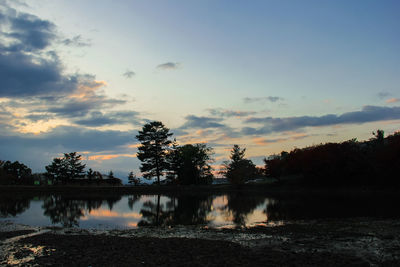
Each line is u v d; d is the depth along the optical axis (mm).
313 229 23000
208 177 93750
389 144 64000
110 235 21234
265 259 13633
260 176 117812
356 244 17266
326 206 40594
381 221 26516
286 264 12852
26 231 23000
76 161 94375
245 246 16875
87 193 71125
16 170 102188
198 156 89688
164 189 77000
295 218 29984
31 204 47750
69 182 91312
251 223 27219
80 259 13766
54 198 59625
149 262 13180
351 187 67500
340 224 25297
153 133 85312
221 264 12820
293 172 81500
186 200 56250
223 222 28359
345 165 70562
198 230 23391
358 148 75125
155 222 29047
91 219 31188
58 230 23969
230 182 96000
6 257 14383
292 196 61219
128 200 56438
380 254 14859
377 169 63031
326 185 73250
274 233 21422
